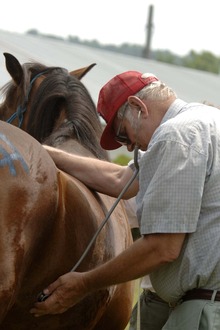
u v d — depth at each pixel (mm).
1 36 27625
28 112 6473
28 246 4414
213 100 32125
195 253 4824
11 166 4359
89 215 5090
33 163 4496
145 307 6367
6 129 4559
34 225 4441
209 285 4895
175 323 5047
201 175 4711
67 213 4797
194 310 4906
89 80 25109
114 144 5484
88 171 5598
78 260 4957
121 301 5871
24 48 26938
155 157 4805
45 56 26859
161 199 4691
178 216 4684
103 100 5250
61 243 4766
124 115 5160
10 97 6691
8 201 4305
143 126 5090
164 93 5125
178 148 4711
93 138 6156
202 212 4816
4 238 4281
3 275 4254
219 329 4859
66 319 5164
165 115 5074
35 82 6504
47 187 4523
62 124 6113
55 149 5652
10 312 4883
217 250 4801
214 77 38031
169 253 4727
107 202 5727
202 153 4738
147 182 4859
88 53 30938
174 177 4684
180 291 4984
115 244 5480
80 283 4824
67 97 6211
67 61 27734
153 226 4703
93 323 5426
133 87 5117
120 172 5652
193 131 4773
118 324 5992
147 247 4730
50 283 4867
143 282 6289
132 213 6734
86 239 5035
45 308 4801
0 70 17766
